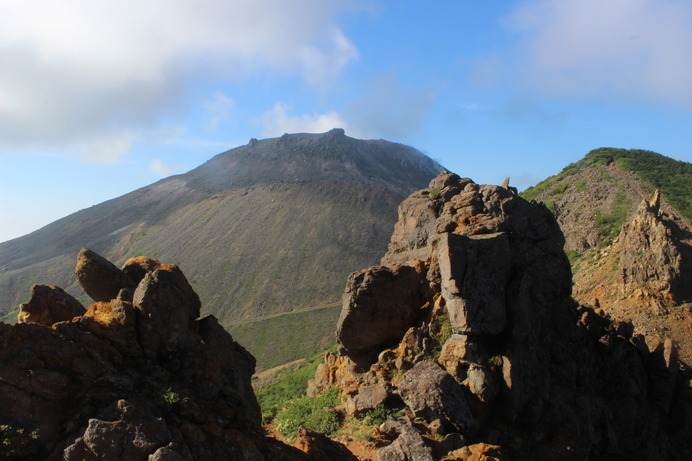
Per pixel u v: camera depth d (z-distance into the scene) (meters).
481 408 24.39
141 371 15.39
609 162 141.50
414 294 30.22
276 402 37.69
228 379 17.67
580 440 25.59
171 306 16.70
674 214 104.88
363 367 30.20
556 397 26.92
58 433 12.81
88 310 16.25
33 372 13.24
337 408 26.30
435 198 35.09
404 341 27.97
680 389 36.66
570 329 30.55
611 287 70.38
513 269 29.09
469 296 26.11
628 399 31.66
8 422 12.48
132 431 12.84
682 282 65.75
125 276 19.38
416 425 22.98
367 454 21.70
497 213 31.31
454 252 26.31
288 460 15.87
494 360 25.78
